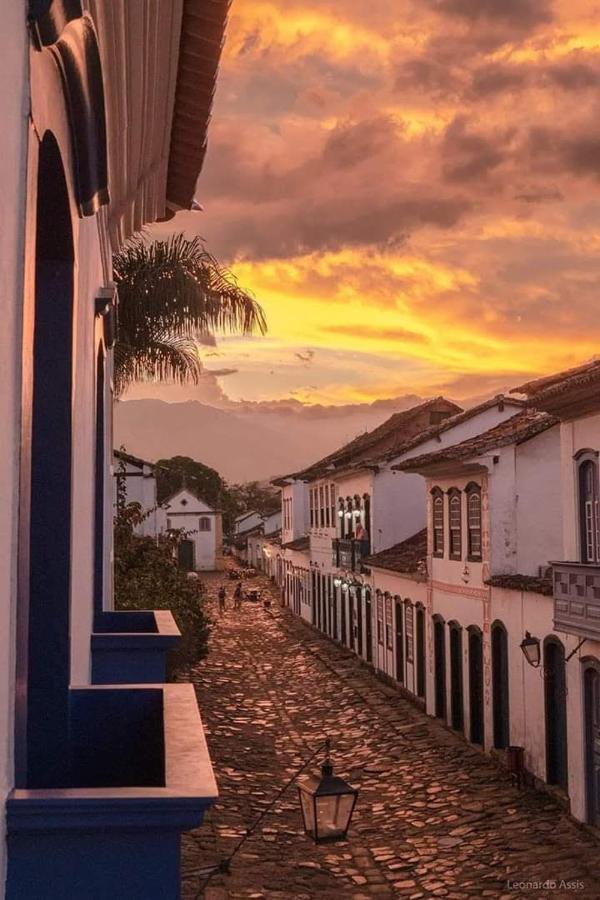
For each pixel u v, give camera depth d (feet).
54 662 12.92
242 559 317.22
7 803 7.76
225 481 406.62
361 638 115.03
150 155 22.12
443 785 62.64
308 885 45.34
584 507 53.31
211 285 59.98
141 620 25.29
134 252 58.75
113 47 14.84
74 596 14.43
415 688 89.35
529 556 68.28
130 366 59.88
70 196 12.03
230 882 44.39
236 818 55.16
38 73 8.95
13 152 7.67
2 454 7.32
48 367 13.28
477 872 46.96
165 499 288.10
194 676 104.78
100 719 13.25
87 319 17.67
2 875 7.64
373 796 61.72
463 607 74.79
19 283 8.01
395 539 109.19
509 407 99.19
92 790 8.17
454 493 77.30
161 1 15.15
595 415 51.08
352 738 78.13
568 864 46.57
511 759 60.64
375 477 109.29
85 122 11.73
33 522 13.07
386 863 49.37
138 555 71.92
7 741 7.68
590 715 51.75
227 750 71.87
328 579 138.82
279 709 91.20
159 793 8.12
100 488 26.00
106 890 8.16
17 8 7.76
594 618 49.16
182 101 20.54
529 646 58.44
